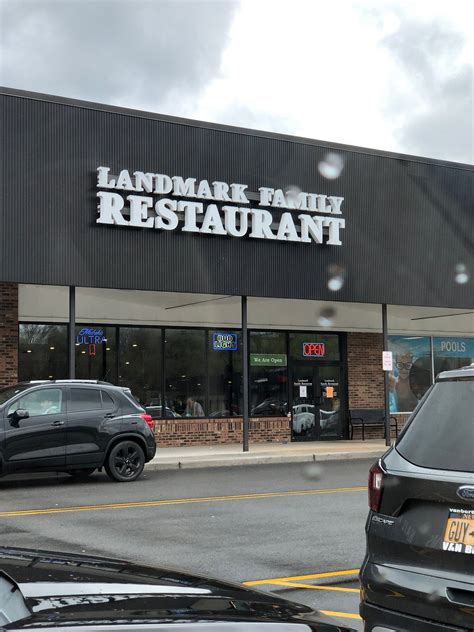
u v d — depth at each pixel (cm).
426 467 432
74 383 1509
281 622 279
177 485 1505
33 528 1042
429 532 420
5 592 266
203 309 2377
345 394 2628
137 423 1552
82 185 1858
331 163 2223
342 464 1950
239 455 2022
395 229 2314
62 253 1819
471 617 390
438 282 2380
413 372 2767
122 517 1132
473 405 434
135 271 1906
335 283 2195
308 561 845
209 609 278
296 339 2558
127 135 1925
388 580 429
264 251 2092
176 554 876
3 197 1764
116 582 295
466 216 2458
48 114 1831
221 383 2403
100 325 2230
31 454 1426
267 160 2123
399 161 2342
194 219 1972
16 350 2058
